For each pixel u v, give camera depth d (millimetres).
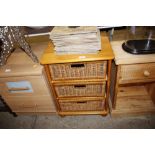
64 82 1059
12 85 1091
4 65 1051
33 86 1095
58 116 1427
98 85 1087
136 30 1099
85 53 925
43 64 932
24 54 1146
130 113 1298
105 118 1354
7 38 992
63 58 906
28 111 1375
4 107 1392
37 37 1223
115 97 1170
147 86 1389
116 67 978
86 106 1287
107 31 1163
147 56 894
